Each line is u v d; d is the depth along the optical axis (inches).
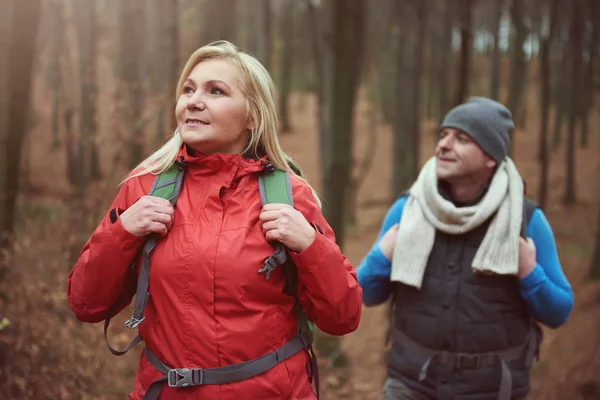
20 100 167.2
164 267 60.8
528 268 94.3
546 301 94.4
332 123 263.9
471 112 99.2
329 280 61.4
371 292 107.2
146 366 64.0
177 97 68.0
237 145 67.6
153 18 466.6
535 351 100.7
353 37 348.8
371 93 1118.4
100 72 402.3
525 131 1037.2
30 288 145.1
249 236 61.0
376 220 658.8
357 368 263.0
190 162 64.1
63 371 140.1
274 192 63.6
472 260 97.2
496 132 98.9
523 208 98.5
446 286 97.4
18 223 283.6
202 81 64.6
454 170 99.6
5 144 153.1
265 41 484.4
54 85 608.7
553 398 213.3
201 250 60.0
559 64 922.7
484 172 101.1
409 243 99.4
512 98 702.5
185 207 62.9
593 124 1072.2
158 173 65.8
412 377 99.6
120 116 289.0
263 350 61.4
